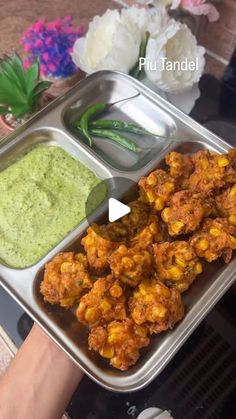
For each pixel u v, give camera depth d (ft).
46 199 1.12
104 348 0.90
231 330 1.04
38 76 1.19
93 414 0.95
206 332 1.04
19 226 1.09
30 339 0.97
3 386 0.93
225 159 1.07
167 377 0.99
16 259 1.05
